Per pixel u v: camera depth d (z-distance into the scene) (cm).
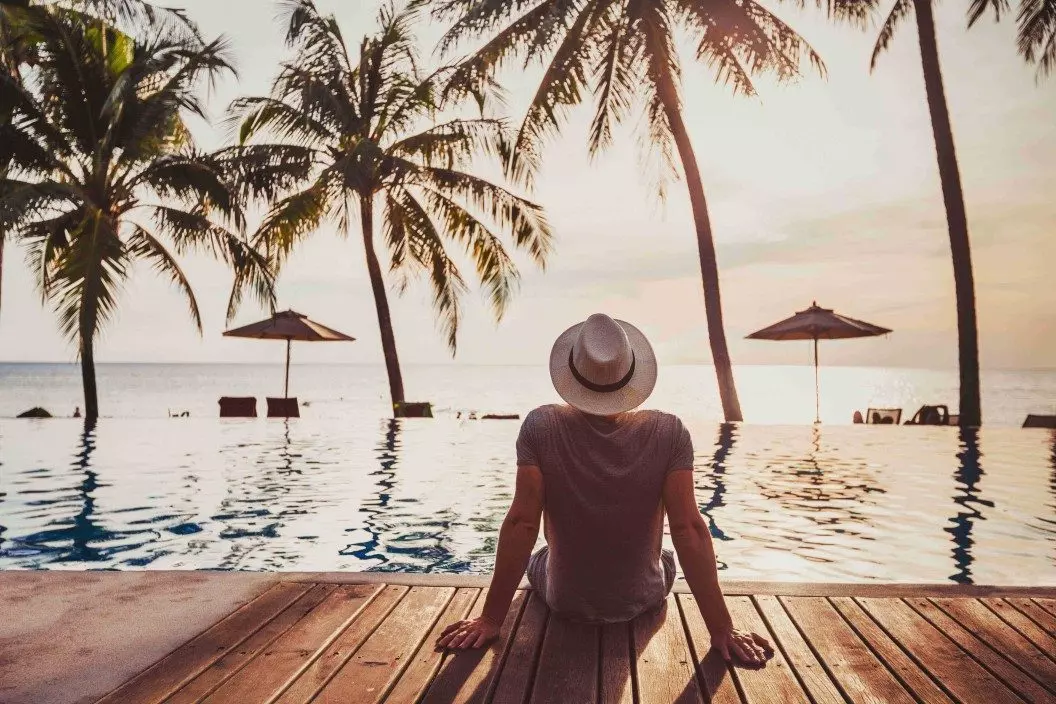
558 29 1503
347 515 704
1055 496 786
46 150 1605
